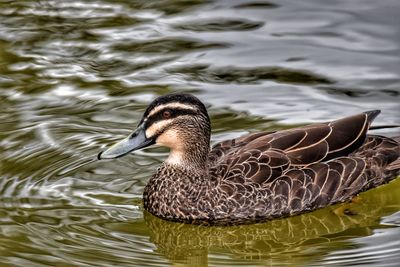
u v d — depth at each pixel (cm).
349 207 1438
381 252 1324
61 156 1567
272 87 1781
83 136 1623
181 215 1413
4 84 1795
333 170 1427
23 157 1559
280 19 2044
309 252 1341
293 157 1423
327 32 1981
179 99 1412
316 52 1903
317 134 1446
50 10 2084
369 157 1464
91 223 1396
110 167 1546
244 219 1402
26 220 1395
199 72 1845
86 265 1285
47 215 1412
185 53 1919
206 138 1430
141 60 1892
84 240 1351
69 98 1752
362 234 1381
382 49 1903
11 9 2089
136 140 1406
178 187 1420
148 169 1544
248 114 1686
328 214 1426
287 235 1398
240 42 1955
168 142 1420
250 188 1395
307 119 1666
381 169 1467
